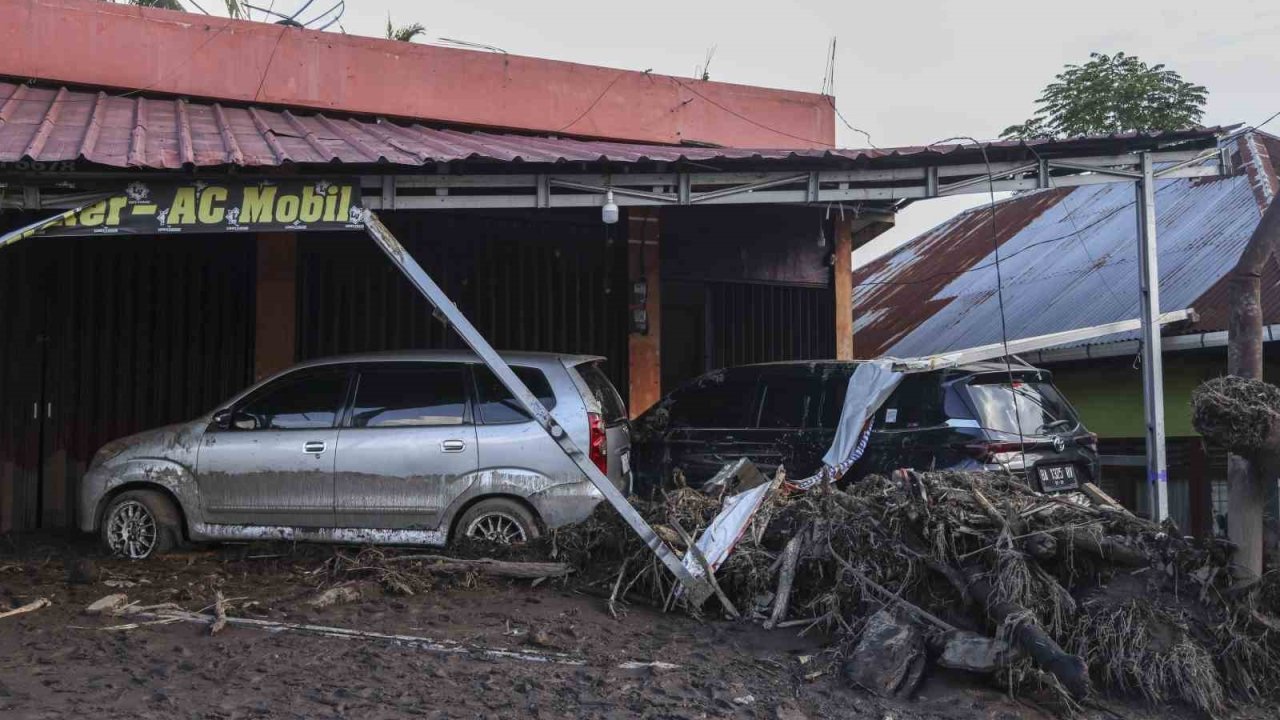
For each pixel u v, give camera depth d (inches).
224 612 238.5
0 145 265.1
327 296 401.7
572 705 189.8
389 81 442.0
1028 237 645.3
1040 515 231.5
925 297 658.2
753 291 466.9
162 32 412.5
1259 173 493.0
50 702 182.9
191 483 302.4
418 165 270.1
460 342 413.7
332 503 297.7
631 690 198.1
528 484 293.4
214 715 179.2
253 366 390.3
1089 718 196.1
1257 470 213.0
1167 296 430.3
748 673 210.2
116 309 386.0
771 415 342.0
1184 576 220.7
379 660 211.6
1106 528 231.3
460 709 186.1
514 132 462.0
